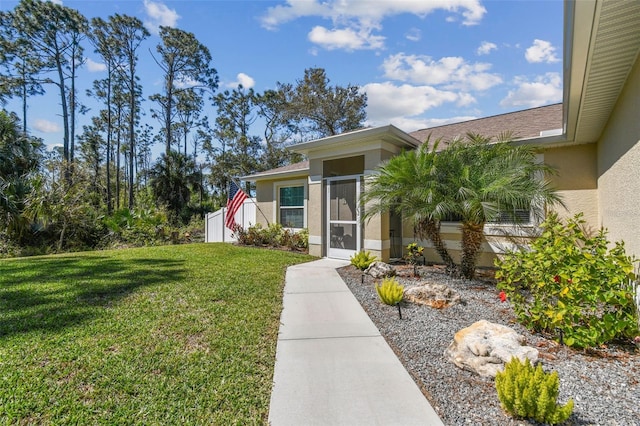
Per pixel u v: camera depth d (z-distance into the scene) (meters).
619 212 4.89
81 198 16.14
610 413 2.42
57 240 14.35
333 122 27.56
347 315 4.75
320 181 10.00
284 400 2.68
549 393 2.26
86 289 5.74
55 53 28.75
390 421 2.39
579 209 7.09
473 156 6.79
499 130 9.15
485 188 5.94
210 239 17.16
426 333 4.04
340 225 9.59
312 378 3.01
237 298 5.39
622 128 4.55
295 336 3.98
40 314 4.51
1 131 14.72
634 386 2.77
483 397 2.67
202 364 3.22
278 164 34.66
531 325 3.85
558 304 3.53
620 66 3.86
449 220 8.77
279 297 5.54
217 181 32.94
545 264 3.73
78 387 2.80
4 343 3.59
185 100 36.84
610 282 3.41
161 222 19.20
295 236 11.71
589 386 2.78
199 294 5.54
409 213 6.75
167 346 3.59
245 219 15.72
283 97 29.95
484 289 6.06
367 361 3.35
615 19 2.93
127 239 16.16
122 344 3.62
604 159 6.04
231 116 36.81
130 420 2.39
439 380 2.96
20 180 13.81
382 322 4.45
